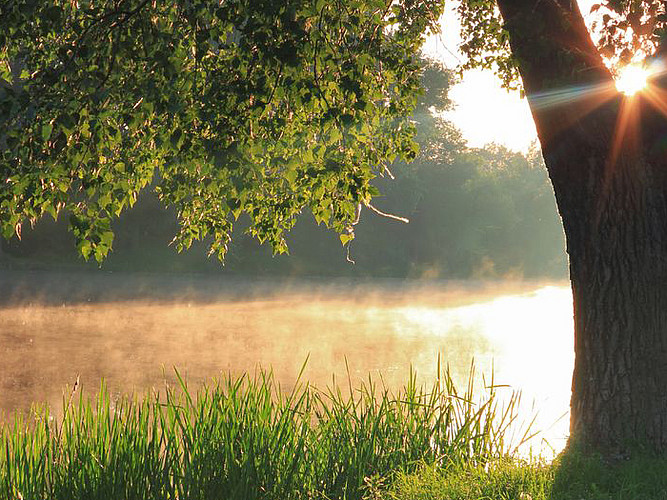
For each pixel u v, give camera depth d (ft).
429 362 60.08
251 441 22.94
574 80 24.02
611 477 22.11
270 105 24.76
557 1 25.16
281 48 21.76
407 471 23.17
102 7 25.13
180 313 91.66
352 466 23.17
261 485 22.45
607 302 24.72
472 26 38.19
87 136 22.09
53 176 21.95
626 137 24.32
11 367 52.95
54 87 21.90
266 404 24.45
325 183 25.08
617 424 24.38
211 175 24.94
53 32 24.40
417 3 34.17
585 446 24.63
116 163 23.68
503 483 21.56
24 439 23.03
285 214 30.45
